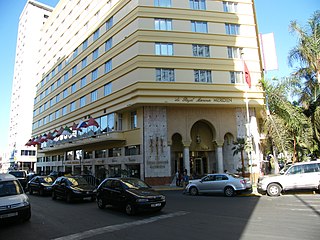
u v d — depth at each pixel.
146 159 25.36
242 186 16.80
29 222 10.05
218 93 26.75
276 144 24.64
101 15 34.16
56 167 48.53
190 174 27.92
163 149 25.86
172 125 26.61
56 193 17.31
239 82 27.97
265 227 8.05
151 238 7.29
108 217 10.68
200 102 26.12
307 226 8.02
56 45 49.84
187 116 27.14
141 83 25.59
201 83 26.59
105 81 31.47
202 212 11.12
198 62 27.06
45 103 54.06
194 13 28.12
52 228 8.96
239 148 24.17
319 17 25.20
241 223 8.73
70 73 42.19
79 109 37.88
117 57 29.64
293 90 26.47
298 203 12.55
